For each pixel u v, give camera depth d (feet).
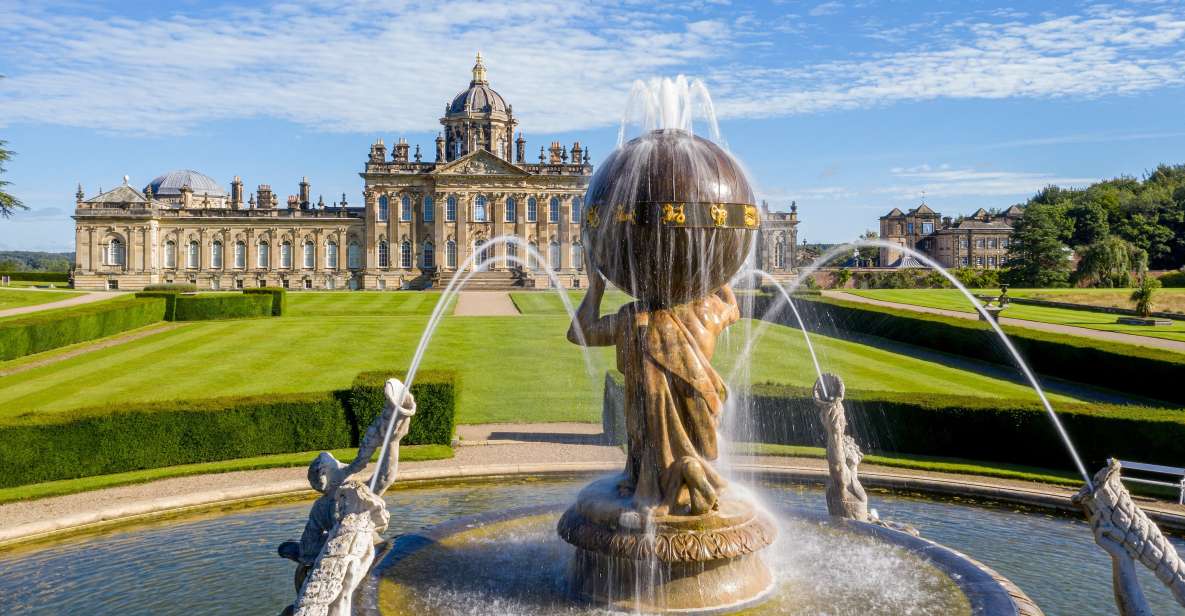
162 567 47.06
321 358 131.13
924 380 110.73
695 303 36.91
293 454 70.08
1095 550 49.01
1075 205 445.78
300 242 378.94
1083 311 230.27
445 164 364.79
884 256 508.94
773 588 36.50
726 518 34.73
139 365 124.16
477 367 121.19
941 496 60.34
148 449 65.72
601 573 35.60
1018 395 101.71
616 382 74.90
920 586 36.60
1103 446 64.49
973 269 357.61
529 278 358.43
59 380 110.83
